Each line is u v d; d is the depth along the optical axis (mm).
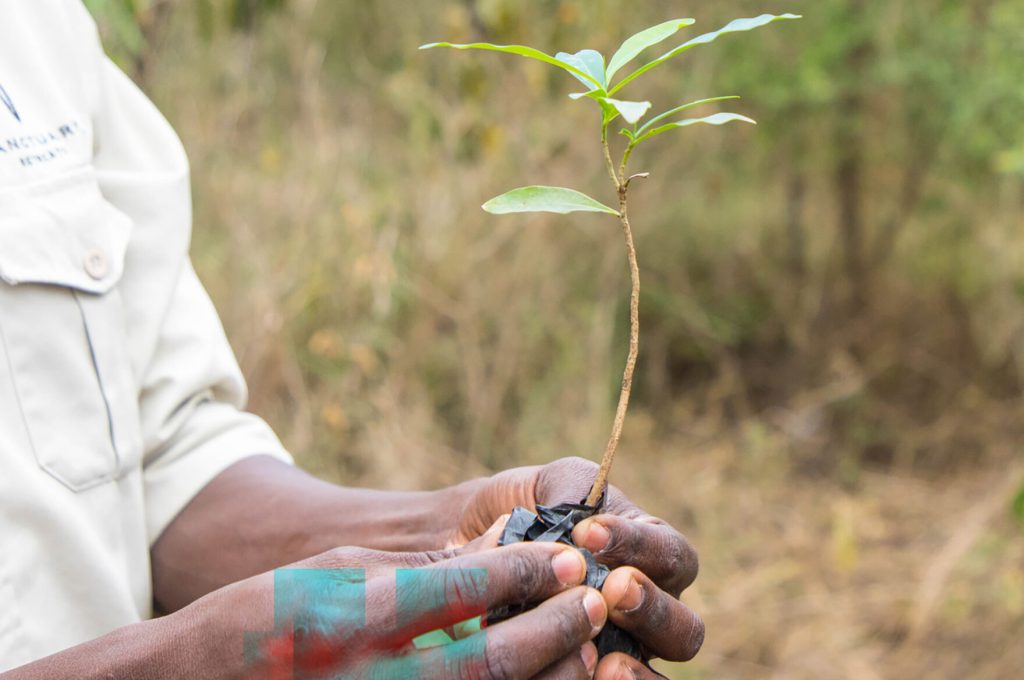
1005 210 4383
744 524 3666
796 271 4707
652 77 4238
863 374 4414
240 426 1157
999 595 3135
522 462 3594
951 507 3768
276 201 3418
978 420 4227
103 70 1132
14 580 913
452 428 3627
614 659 815
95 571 959
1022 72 3795
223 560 1062
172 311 1138
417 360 3559
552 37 3840
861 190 4543
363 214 3375
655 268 4488
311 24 3916
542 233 3834
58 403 972
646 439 4070
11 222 964
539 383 3750
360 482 3242
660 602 816
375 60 4051
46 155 1021
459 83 3715
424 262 3594
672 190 4402
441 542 995
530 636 718
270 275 3236
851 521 3656
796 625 3148
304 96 3686
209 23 3305
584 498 915
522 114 3828
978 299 4559
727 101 4324
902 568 3396
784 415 4332
